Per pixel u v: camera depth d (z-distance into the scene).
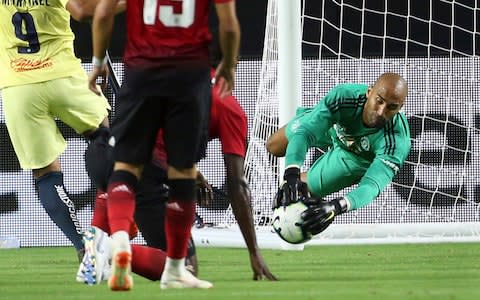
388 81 19.02
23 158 20.17
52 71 20.08
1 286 16.12
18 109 20.09
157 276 15.67
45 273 19.55
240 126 16.19
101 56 13.90
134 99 13.40
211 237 26.30
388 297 13.22
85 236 16.20
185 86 13.34
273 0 25.95
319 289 14.62
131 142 13.52
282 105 24.75
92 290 14.88
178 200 13.87
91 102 20.28
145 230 16.00
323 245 26.42
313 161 28.11
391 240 25.62
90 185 27.92
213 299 13.10
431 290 14.23
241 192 16.34
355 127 19.69
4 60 20.22
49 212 19.95
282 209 17.52
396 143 19.20
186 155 13.61
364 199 17.98
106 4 13.50
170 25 13.36
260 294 13.72
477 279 16.73
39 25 20.00
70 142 27.89
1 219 28.00
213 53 16.16
